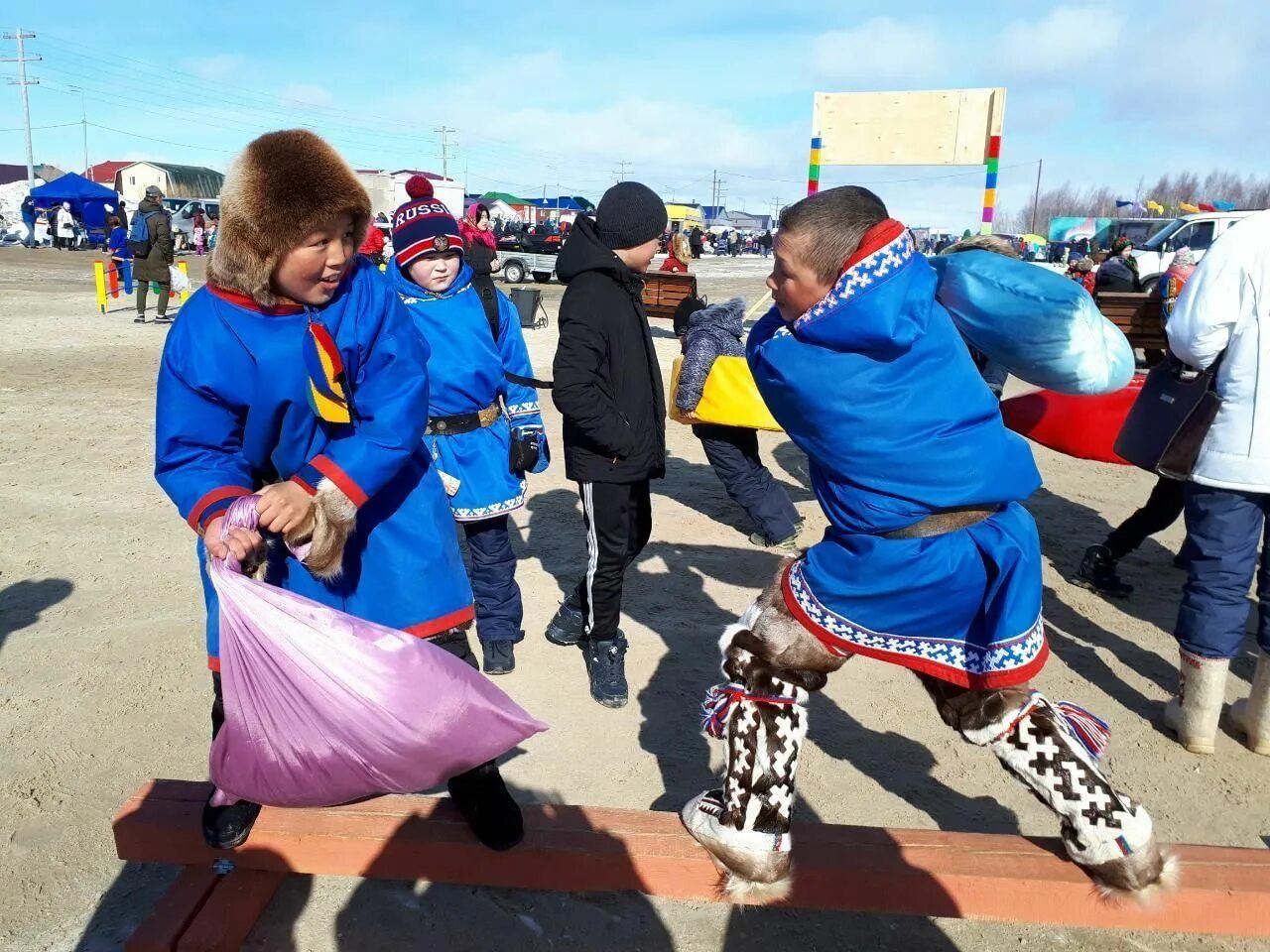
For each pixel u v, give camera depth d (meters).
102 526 5.64
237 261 1.98
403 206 3.62
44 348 12.34
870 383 2.05
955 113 9.31
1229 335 3.09
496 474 3.73
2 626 4.29
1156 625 4.59
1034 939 2.46
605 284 3.44
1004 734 2.20
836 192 2.07
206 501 2.06
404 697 2.02
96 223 37.78
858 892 2.44
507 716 2.15
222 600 1.99
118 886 2.65
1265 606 3.34
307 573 2.27
